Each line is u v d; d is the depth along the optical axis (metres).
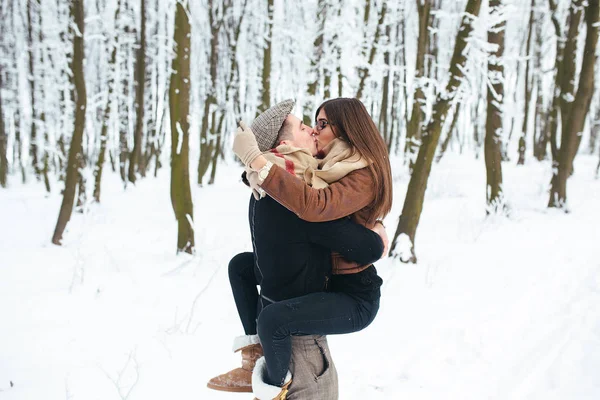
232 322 4.30
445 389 3.23
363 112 1.87
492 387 3.26
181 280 5.64
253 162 1.61
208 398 2.97
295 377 1.81
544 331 4.19
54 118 19.44
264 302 1.84
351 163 1.74
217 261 6.56
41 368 3.28
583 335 4.02
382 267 6.43
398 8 13.92
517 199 11.89
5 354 3.50
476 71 7.61
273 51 18.23
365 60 13.22
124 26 16.06
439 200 12.51
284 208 1.75
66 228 8.60
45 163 18.98
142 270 6.13
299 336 1.83
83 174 13.26
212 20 18.59
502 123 9.95
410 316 4.62
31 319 4.25
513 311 4.71
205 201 14.30
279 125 1.86
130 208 13.34
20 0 18.67
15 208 13.85
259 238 1.79
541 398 3.10
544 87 23.83
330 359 1.92
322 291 1.83
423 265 6.53
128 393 2.76
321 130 1.92
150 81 22.28
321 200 1.62
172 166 7.02
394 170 18.59
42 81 18.36
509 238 8.02
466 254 7.09
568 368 3.47
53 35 14.76
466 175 16.55
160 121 24.77
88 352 3.58
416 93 15.41
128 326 4.14
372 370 3.52
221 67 21.17
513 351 3.82
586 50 10.04
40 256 7.15
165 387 3.08
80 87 8.16
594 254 6.77
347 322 1.76
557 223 9.12
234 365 3.45
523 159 19.89
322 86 13.38
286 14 15.30
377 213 1.81
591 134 28.66
